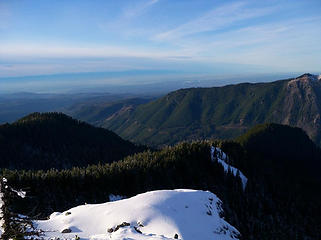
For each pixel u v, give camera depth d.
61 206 72.56
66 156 161.00
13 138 152.25
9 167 130.75
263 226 75.56
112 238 28.33
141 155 123.12
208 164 108.00
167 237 32.19
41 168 140.25
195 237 34.84
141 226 35.34
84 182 82.56
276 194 108.50
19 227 19.03
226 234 40.06
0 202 19.50
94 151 178.38
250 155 139.00
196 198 46.81
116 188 86.56
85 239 27.83
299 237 82.69
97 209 40.38
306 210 104.00
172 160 104.38
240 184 100.00
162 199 42.75
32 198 68.19
